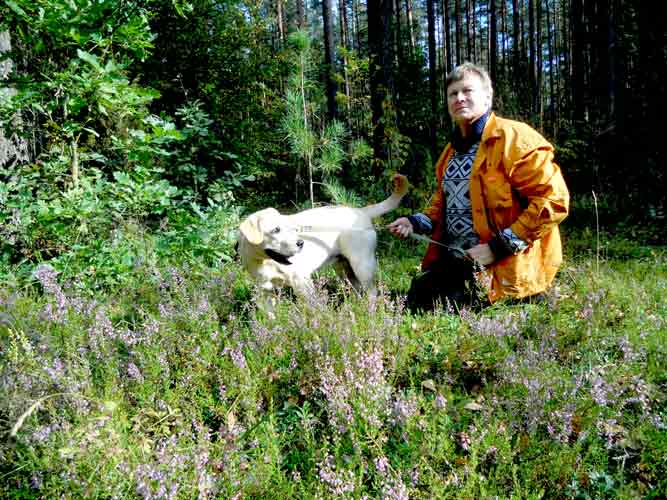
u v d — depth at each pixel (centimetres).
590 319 296
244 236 340
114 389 238
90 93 424
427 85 1516
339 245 397
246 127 896
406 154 825
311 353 264
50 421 207
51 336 272
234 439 204
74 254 407
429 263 420
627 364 253
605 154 1050
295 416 244
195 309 310
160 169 480
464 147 384
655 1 995
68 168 480
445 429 211
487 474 201
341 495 175
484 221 368
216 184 556
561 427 203
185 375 257
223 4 912
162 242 430
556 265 370
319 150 572
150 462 180
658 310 357
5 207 445
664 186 894
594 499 190
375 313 303
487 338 282
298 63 544
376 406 217
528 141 346
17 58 452
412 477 184
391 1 829
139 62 836
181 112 640
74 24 402
